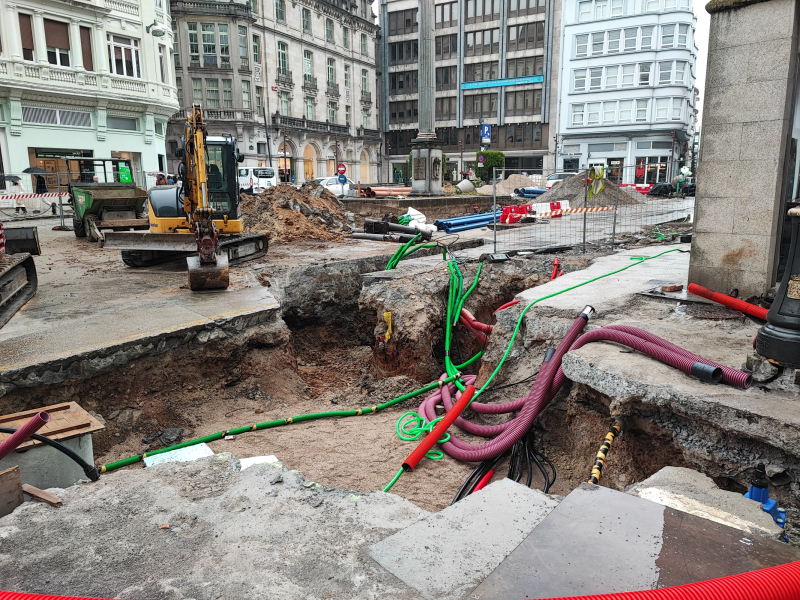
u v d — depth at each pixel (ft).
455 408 20.44
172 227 38.83
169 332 22.72
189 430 21.90
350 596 7.92
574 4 157.28
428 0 79.00
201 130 32.71
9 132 90.22
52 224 76.64
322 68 179.22
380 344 29.96
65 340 21.38
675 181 126.21
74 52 96.53
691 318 21.01
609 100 158.92
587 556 7.48
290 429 22.08
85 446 14.98
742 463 13.35
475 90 194.70
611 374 15.79
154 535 9.77
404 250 38.06
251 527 9.97
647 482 11.12
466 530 9.39
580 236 51.80
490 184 119.65
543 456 18.86
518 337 23.47
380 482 17.93
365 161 209.36
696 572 7.14
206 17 146.00
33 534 9.87
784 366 14.25
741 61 20.80
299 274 37.17
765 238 21.34
